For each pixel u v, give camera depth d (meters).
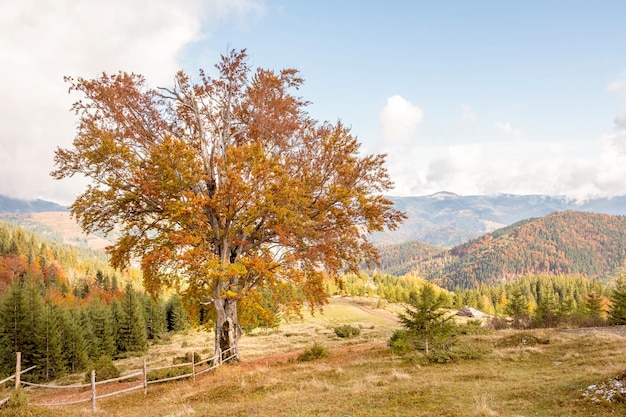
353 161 21.50
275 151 23.22
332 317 87.38
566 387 10.41
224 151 22.97
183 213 18.58
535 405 9.24
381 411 9.54
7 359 50.91
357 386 12.62
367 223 21.48
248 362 23.55
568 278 179.25
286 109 22.83
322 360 22.55
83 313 70.81
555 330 26.48
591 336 20.41
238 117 24.47
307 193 20.72
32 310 57.84
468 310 87.81
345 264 22.75
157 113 22.12
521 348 19.19
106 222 21.06
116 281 143.25
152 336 82.50
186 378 18.48
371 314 96.62
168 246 20.55
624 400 8.35
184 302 23.00
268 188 18.75
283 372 17.52
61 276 134.12
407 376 13.95
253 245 23.06
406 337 20.59
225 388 14.47
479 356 18.03
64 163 19.56
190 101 23.70
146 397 15.15
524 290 162.00
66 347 56.56
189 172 18.75
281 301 21.83
